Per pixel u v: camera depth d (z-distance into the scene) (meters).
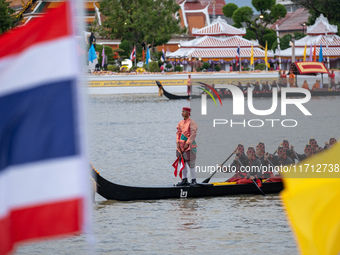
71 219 8.85
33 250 17.97
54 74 8.80
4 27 98.75
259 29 177.12
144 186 25.22
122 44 142.25
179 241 18.78
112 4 141.12
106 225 20.78
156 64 116.75
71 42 8.79
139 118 62.91
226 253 17.45
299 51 138.62
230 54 134.38
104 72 107.56
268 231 19.81
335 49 140.62
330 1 174.25
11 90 8.78
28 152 8.85
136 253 17.61
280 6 175.00
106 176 30.69
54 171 8.88
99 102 86.12
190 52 135.00
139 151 39.66
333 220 10.49
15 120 8.83
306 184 10.71
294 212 10.62
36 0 146.38
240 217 21.80
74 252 17.80
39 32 8.78
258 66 131.00
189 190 25.39
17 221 8.84
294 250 17.66
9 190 8.82
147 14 138.50
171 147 41.44
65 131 8.87
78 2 8.85
